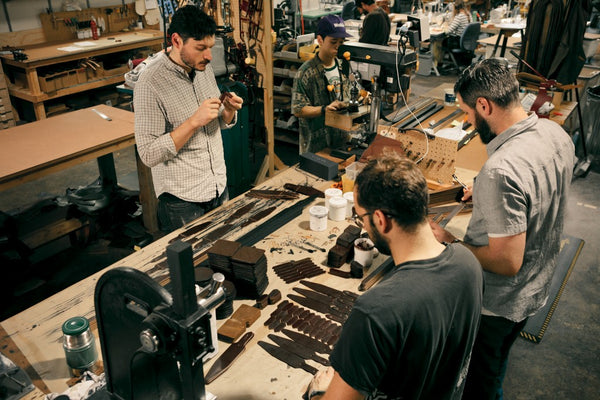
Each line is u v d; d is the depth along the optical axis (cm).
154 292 100
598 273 338
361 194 110
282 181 267
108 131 332
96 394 128
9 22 557
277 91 503
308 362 152
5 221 327
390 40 572
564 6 372
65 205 368
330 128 331
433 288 103
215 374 145
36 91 530
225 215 234
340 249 198
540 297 175
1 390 138
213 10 424
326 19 304
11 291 314
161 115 227
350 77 365
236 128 396
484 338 185
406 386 109
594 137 472
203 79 248
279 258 201
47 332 163
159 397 115
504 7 733
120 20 671
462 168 283
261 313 172
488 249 151
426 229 109
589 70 483
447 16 784
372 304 100
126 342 113
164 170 243
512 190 143
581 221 398
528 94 352
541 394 247
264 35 408
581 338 283
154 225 382
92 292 183
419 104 388
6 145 306
